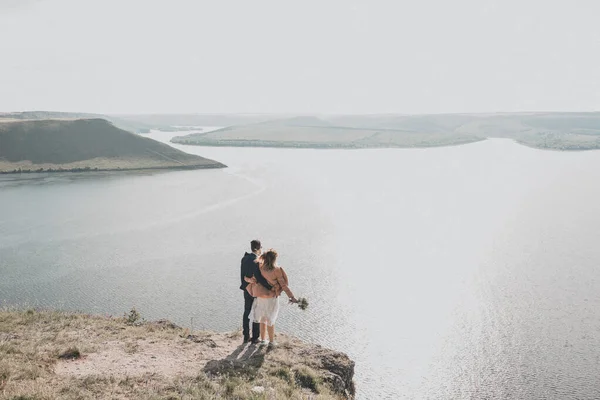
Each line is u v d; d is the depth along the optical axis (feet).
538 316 234.99
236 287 250.98
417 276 296.10
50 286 244.22
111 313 212.64
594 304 247.91
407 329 220.02
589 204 541.75
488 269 311.88
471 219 476.95
